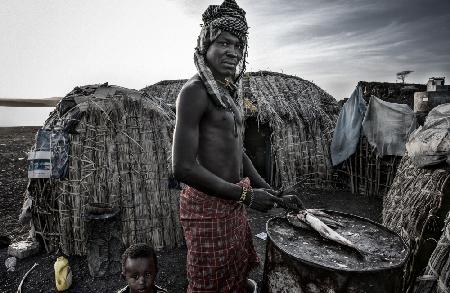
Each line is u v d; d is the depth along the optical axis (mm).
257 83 8766
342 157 7527
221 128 1952
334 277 1729
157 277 3715
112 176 4191
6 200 6387
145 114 4438
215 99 1870
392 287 1825
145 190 4320
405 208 3629
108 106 4266
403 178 4379
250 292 2521
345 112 7676
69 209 4098
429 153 3406
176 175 1791
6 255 4141
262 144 8281
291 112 7977
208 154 1939
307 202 6863
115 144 4242
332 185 7945
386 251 2008
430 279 2262
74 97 4211
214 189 1816
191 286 2168
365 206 6645
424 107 6598
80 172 4098
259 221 5719
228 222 2037
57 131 4062
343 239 2021
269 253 2145
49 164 3984
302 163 7801
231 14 1893
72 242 4137
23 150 12188
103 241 3760
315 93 8992
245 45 2080
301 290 1877
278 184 7828
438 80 6828
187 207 2092
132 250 2182
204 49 1946
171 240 4438
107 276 3725
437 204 3105
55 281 3553
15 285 3508
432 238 2949
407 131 6676
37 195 4141
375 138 6969
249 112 7648
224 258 2053
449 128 3342
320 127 8188
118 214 3883
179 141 1769
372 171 7270
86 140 4133
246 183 1992
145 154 4355
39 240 4293
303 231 2303
